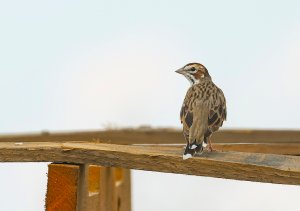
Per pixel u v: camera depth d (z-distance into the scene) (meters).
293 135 12.25
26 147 7.46
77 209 7.38
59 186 7.37
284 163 6.77
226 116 8.48
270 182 6.66
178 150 7.39
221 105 8.34
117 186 11.25
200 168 6.91
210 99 8.26
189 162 6.95
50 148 7.42
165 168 7.03
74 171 7.32
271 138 12.33
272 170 6.62
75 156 7.35
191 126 7.75
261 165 6.67
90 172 8.77
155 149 7.39
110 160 7.23
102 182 8.92
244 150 11.11
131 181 12.24
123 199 11.68
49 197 7.39
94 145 7.53
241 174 6.77
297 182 6.55
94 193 8.55
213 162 6.86
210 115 8.00
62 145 7.46
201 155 7.12
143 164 7.11
